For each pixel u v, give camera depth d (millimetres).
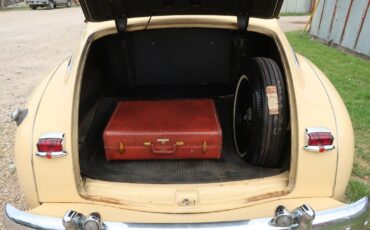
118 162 2240
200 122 2174
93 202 1849
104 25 2514
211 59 3014
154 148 2074
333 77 6012
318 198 1861
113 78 3082
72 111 1893
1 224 2680
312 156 1812
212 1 2344
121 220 1820
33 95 2107
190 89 3139
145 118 2242
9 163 3457
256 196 1849
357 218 1707
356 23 7961
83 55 2154
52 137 1800
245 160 2240
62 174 1829
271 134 1983
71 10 22125
